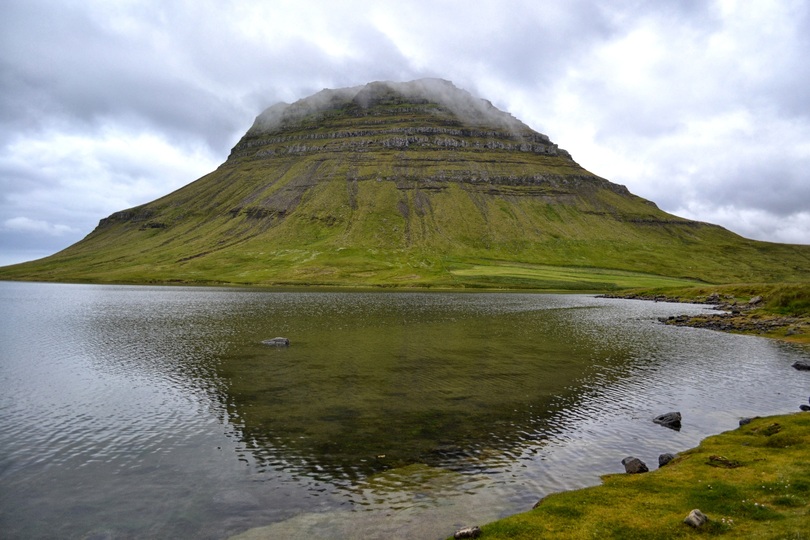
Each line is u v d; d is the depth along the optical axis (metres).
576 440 29.77
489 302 143.88
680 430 31.81
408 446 28.48
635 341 70.31
